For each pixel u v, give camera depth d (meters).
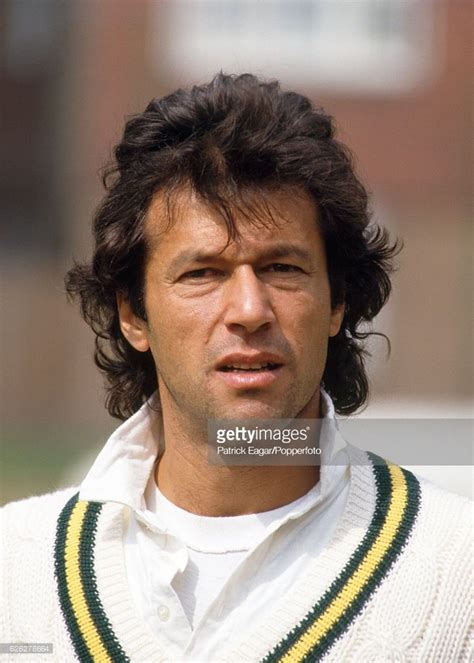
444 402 32.47
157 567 7.99
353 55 43.06
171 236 7.89
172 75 43.25
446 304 42.84
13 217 46.81
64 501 8.91
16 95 47.03
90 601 7.95
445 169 42.88
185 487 8.20
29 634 8.02
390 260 10.59
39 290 45.69
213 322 7.70
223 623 7.66
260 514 8.04
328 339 8.59
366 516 7.99
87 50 43.72
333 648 7.40
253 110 7.95
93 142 43.59
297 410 7.82
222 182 7.76
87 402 43.62
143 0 43.09
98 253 8.77
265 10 43.47
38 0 46.81
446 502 8.10
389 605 7.52
